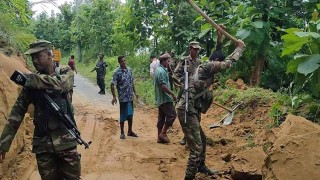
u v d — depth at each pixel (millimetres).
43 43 4070
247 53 10570
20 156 6750
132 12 18969
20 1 15648
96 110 12891
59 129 3994
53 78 3963
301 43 6184
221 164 6520
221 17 10812
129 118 8930
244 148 7047
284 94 8727
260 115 8531
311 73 6258
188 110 5527
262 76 11383
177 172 6316
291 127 4797
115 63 27375
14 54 11164
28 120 8156
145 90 16734
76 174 4102
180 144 8273
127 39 25156
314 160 4383
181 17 17094
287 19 10570
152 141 8578
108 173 6246
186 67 5879
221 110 10195
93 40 36625
